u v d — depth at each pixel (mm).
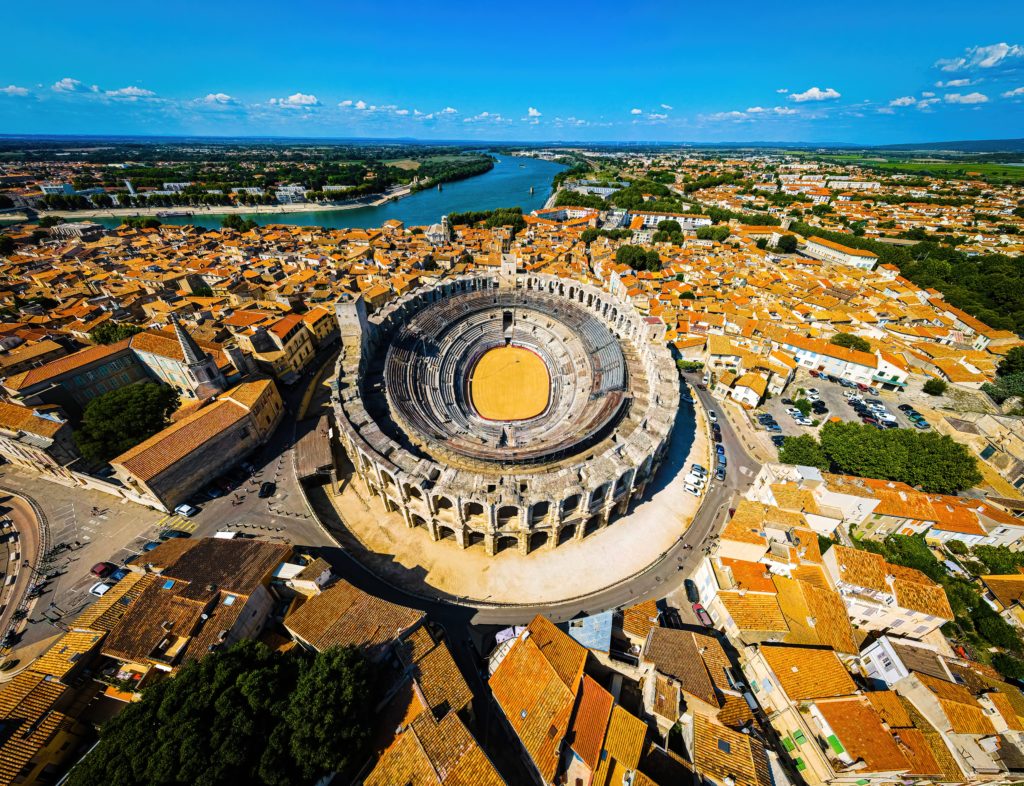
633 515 63812
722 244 187125
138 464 56562
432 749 32812
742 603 45188
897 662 39469
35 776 33406
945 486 59562
